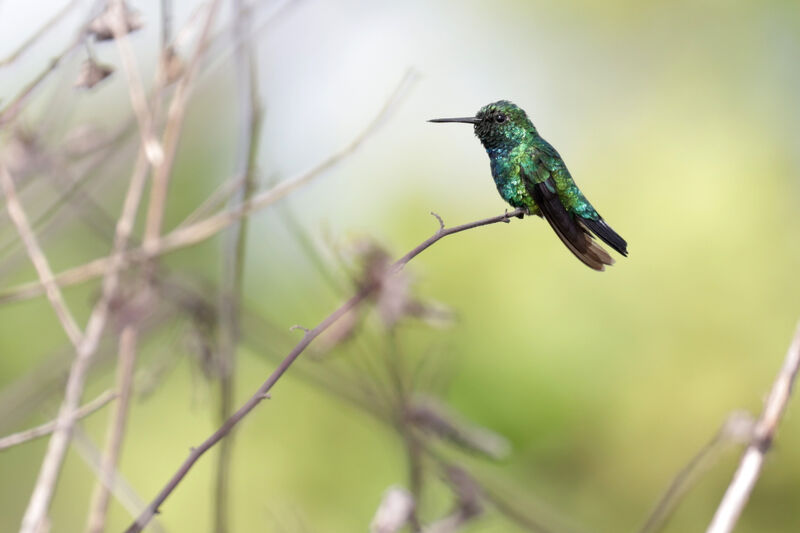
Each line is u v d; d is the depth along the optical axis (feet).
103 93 25.64
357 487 44.01
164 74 19.97
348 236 20.43
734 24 54.49
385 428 21.83
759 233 49.26
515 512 21.76
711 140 52.03
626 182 51.78
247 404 13.57
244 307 21.84
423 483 20.18
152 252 19.62
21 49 16.66
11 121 17.54
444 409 20.77
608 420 46.29
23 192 21.03
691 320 48.44
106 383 31.99
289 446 44.57
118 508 40.04
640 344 47.80
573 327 46.91
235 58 20.08
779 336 48.01
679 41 55.26
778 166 50.80
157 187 20.74
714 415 47.01
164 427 44.21
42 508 17.78
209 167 41.63
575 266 47.83
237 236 20.40
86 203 21.12
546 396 45.68
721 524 17.06
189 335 20.77
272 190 19.31
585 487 45.73
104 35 18.37
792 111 52.24
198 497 43.60
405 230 47.96
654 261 49.42
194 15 19.65
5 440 15.37
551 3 55.67
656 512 20.39
